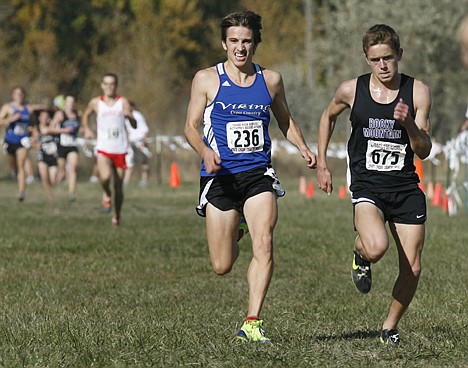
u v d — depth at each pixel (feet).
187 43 365.20
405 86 50.67
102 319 60.39
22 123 164.14
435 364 45.62
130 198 173.68
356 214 51.21
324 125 53.57
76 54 362.12
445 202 153.38
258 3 382.42
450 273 82.28
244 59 52.11
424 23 277.85
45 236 109.40
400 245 51.31
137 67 326.24
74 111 165.07
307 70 367.25
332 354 47.52
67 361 46.37
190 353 47.37
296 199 176.86
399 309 52.03
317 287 76.23
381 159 51.08
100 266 87.10
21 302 68.23
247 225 52.11
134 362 45.65
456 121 282.97
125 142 120.26
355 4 299.17
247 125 52.37
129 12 370.73
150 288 75.61
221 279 80.89
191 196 179.22
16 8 363.15
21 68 332.60
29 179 219.20
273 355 46.42
